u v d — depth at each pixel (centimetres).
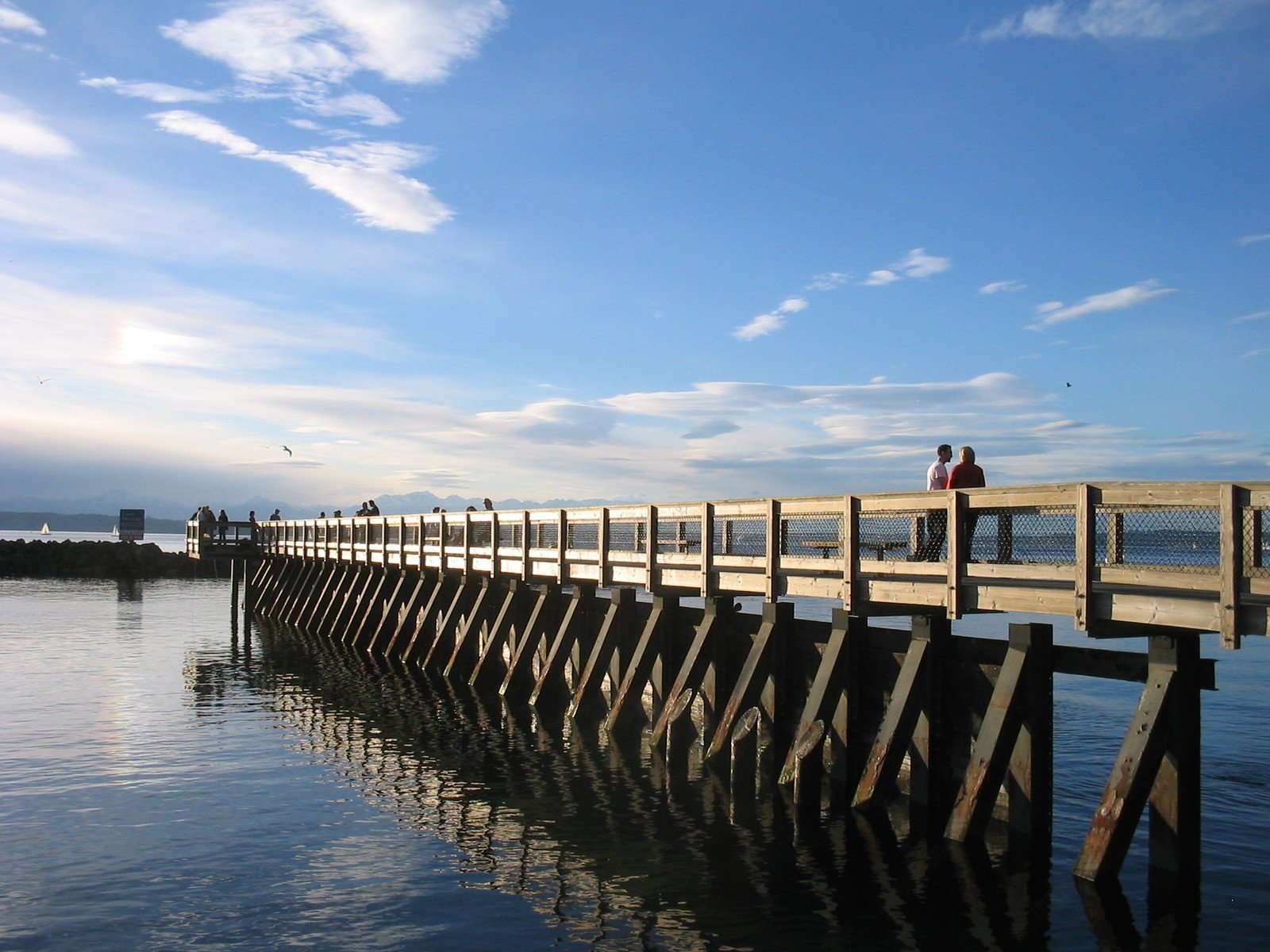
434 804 1407
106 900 1054
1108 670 1048
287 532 4291
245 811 1385
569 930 960
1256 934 905
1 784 1537
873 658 1326
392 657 2894
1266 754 1547
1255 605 838
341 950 927
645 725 1816
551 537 2244
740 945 914
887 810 1247
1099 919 940
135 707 2203
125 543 7475
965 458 1316
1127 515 986
